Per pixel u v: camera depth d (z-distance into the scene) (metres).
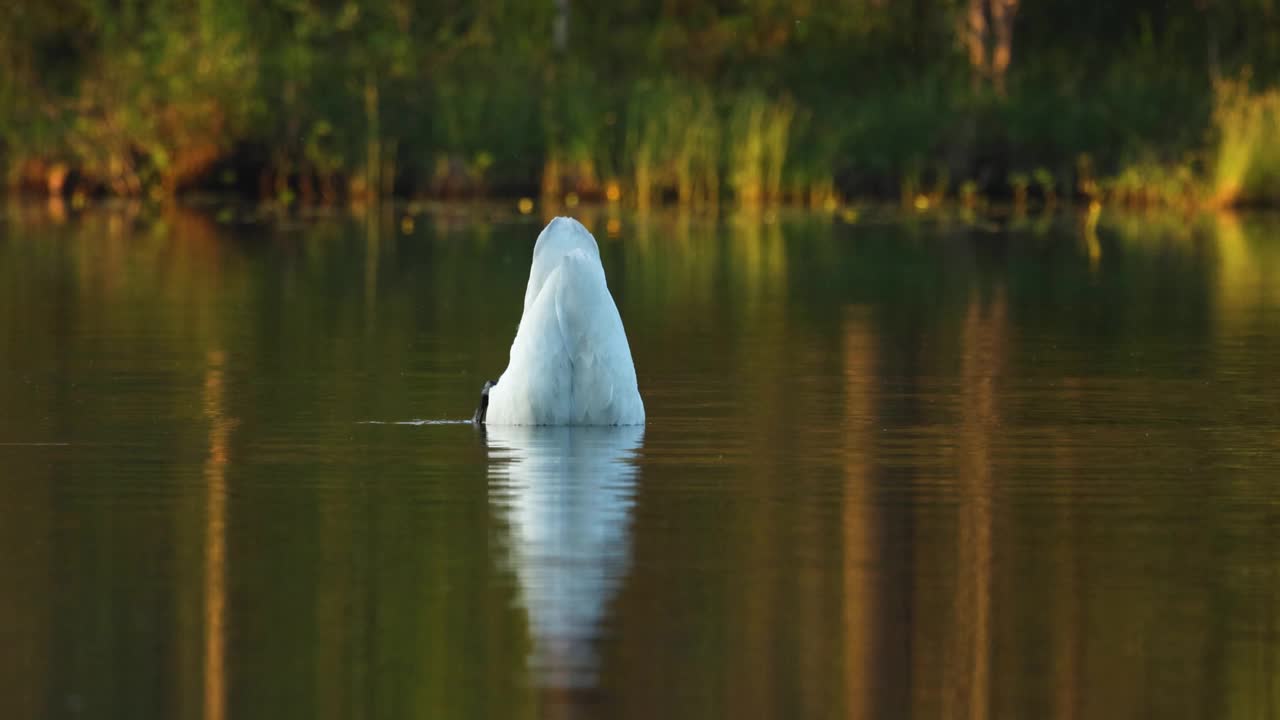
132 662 22.95
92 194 133.50
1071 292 72.62
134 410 42.97
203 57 132.00
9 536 29.53
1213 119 126.38
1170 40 147.75
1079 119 129.25
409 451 37.16
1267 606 25.34
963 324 62.12
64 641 23.78
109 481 34.19
